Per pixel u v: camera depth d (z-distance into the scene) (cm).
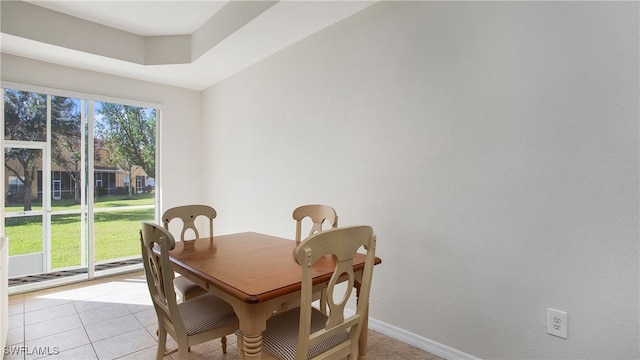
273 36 293
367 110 253
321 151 292
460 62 201
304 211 247
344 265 138
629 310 147
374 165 249
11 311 285
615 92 149
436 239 214
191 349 222
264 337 153
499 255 186
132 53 352
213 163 447
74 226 372
